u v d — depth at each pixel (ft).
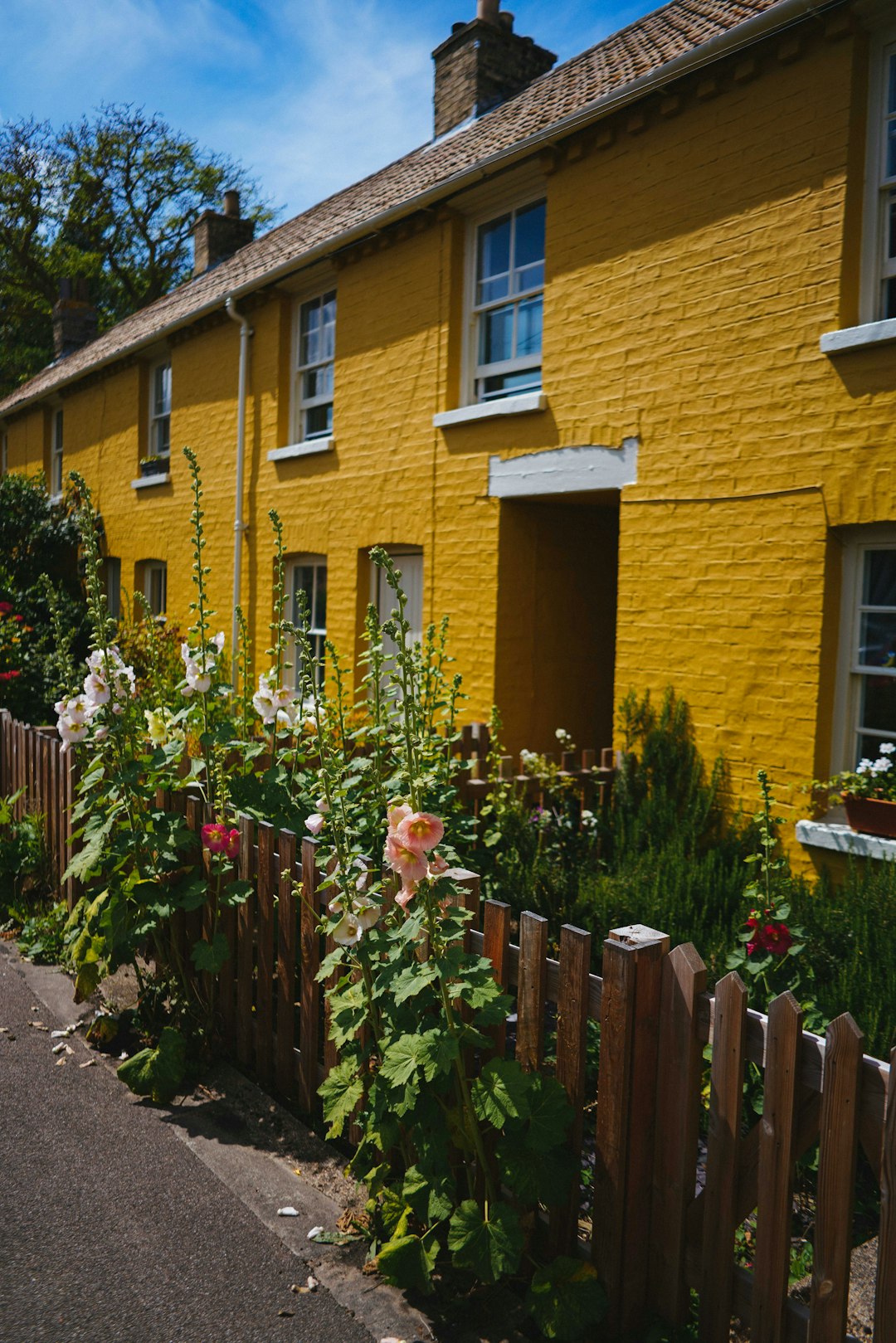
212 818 14.65
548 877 17.71
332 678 17.20
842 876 18.12
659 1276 9.03
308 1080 12.55
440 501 28.02
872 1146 7.35
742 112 20.01
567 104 24.64
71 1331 8.85
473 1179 9.96
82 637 42.60
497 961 9.91
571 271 23.86
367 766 13.89
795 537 19.17
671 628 21.58
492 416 26.13
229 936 14.26
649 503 22.07
